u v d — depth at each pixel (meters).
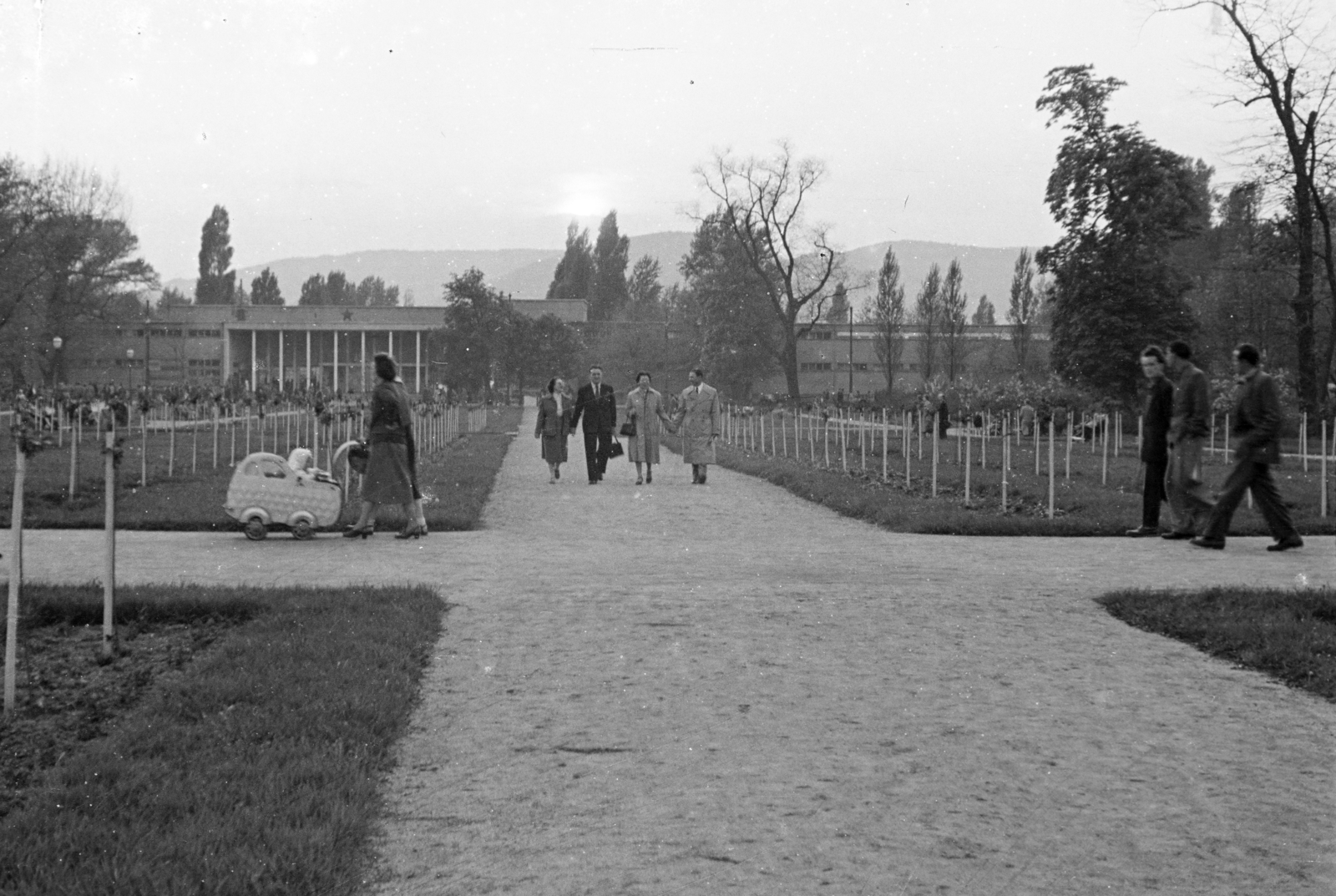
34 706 6.69
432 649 7.89
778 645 8.04
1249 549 13.12
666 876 4.36
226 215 122.44
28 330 54.00
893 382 102.06
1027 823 4.91
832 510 18.50
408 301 150.50
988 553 12.79
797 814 4.99
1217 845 4.71
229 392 51.34
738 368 81.69
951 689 7.00
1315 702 6.83
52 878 4.20
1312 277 38.38
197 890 4.06
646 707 6.57
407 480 13.79
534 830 4.82
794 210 78.38
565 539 14.11
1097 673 7.43
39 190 52.22
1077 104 49.19
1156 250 49.00
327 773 5.23
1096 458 33.12
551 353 88.06
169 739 5.76
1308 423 37.47
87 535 13.47
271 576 10.59
